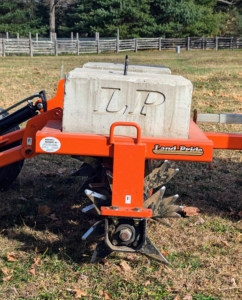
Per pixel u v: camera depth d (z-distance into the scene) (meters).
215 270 1.67
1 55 13.55
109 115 1.52
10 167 2.31
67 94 1.51
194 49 16.69
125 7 17.33
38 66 8.75
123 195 1.51
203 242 1.87
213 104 4.70
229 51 14.97
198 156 1.50
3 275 1.61
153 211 1.58
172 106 1.51
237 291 1.54
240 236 1.93
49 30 20.75
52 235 1.90
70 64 9.39
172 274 1.63
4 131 2.12
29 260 1.71
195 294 1.52
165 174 1.64
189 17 17.56
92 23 18.20
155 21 17.81
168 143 1.49
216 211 2.18
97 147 1.49
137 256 1.74
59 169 2.71
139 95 1.50
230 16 20.55
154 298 1.50
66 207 2.19
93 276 1.61
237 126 3.71
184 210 2.14
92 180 2.14
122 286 1.56
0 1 21.39
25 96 5.12
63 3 21.52
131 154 1.48
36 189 2.41
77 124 1.53
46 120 1.78
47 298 1.49
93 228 1.57
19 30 20.77
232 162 2.90
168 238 1.90
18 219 2.06
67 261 1.70
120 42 15.94
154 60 10.46
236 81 6.39
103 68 1.90
